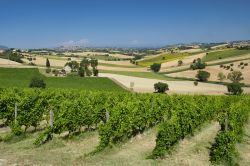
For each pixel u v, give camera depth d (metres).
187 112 25.58
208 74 133.75
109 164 18.17
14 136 23.06
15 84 93.38
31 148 20.53
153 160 19.36
